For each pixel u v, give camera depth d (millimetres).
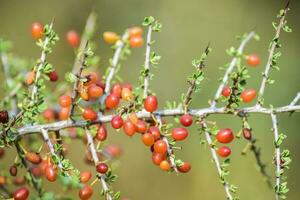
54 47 11508
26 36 11656
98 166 3895
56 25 11938
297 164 10664
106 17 11953
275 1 12828
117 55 4543
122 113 4000
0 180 5027
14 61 5629
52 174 3893
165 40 11773
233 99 3936
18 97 5020
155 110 4039
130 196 10023
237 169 10180
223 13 12477
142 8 12086
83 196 3941
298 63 11664
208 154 10328
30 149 5258
